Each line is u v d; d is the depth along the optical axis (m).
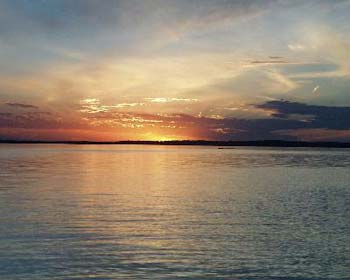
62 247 18.72
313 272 16.17
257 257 17.73
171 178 51.47
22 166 74.00
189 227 22.98
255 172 61.62
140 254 17.95
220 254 18.08
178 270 16.19
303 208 29.41
